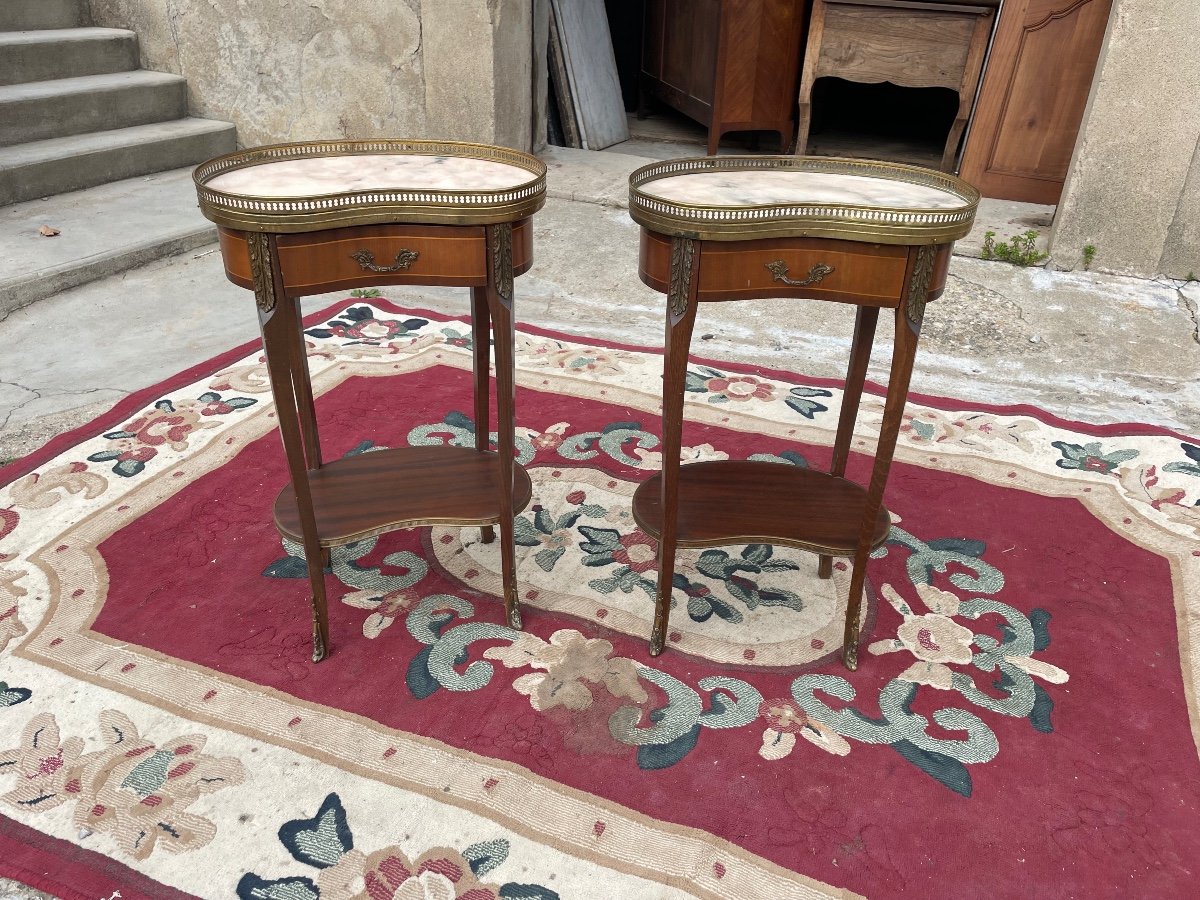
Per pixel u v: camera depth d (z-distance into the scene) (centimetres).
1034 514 258
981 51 497
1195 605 223
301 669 194
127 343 349
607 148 633
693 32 608
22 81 501
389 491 211
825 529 201
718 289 164
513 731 180
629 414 308
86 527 238
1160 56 375
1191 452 290
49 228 417
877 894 150
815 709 188
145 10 544
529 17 509
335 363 339
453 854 155
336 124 532
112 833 156
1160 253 416
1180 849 160
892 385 173
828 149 647
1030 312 393
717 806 166
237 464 270
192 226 438
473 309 217
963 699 192
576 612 216
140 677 190
